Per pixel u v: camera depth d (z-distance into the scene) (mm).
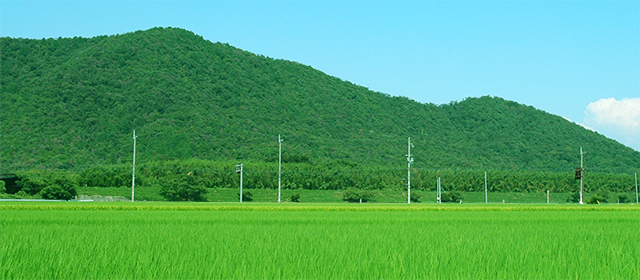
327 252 17703
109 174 114250
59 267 14453
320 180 127938
